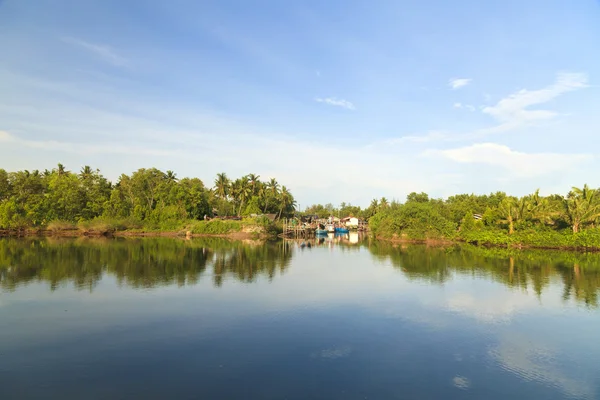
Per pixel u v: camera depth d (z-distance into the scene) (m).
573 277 34.88
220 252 54.34
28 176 95.88
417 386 13.84
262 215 98.12
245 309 23.28
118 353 16.38
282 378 14.24
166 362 15.51
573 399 13.11
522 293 28.27
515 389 13.75
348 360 15.98
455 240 76.44
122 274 34.47
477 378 14.55
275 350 16.94
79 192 94.06
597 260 47.09
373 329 19.94
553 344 18.12
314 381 14.04
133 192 102.44
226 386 13.55
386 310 23.44
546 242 61.91
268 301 25.27
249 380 14.04
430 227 77.25
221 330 19.44
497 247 66.12
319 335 18.91
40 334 18.58
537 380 14.49
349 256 51.88
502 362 16.06
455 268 40.47
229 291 28.12
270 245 69.75
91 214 94.06
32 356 15.97
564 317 22.34
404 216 81.56
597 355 16.88
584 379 14.59
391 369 15.20
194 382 13.80
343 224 160.50
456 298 26.61
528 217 69.62
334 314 22.47
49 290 27.66
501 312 23.30
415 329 20.03
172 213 95.50
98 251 52.19
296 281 32.44
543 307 24.47
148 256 47.50
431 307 24.23
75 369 14.77
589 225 65.00
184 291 27.92
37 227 86.25
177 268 38.41
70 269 36.75
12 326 19.69
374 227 99.56
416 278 34.34
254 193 117.25
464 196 125.31
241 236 88.19
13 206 84.25
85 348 16.88
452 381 14.29
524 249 61.78
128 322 20.56
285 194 123.56
